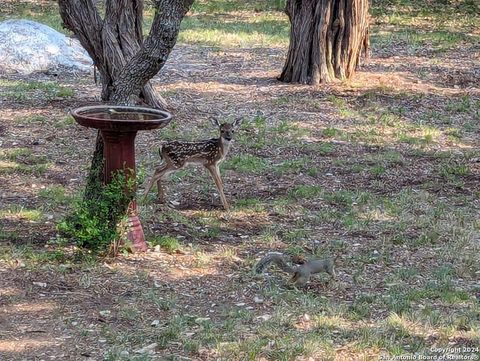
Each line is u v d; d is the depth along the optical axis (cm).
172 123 1486
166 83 1792
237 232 1009
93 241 880
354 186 1209
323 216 1066
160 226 1002
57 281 830
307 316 768
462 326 754
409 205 1123
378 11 2858
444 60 2123
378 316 776
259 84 1811
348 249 957
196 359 680
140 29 1429
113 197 875
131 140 880
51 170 1225
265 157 1337
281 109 1614
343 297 826
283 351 689
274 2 3000
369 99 1700
